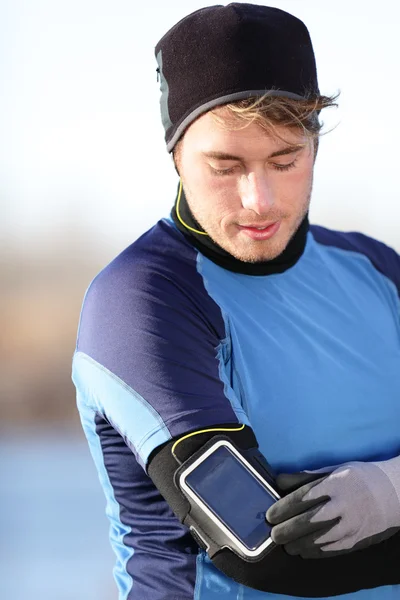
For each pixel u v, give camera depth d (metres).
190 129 4.09
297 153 4.04
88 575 12.41
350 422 4.29
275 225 4.10
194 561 4.07
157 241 4.34
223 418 3.92
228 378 4.12
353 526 3.84
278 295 4.41
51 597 11.40
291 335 4.34
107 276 4.26
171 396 3.93
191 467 3.84
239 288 4.35
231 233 4.11
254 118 3.88
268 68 4.05
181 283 4.20
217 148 3.97
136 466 4.22
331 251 4.79
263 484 3.88
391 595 4.24
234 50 4.03
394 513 3.91
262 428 4.14
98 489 19.22
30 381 35.16
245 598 4.04
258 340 4.25
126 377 4.01
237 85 4.00
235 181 4.04
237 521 3.82
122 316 4.10
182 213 4.38
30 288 40.47
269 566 3.81
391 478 3.96
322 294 4.55
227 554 3.81
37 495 18.45
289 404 4.19
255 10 4.15
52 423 32.00
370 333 4.55
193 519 3.84
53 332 36.75
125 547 4.29
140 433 3.95
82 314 4.31
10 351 37.06
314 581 3.88
